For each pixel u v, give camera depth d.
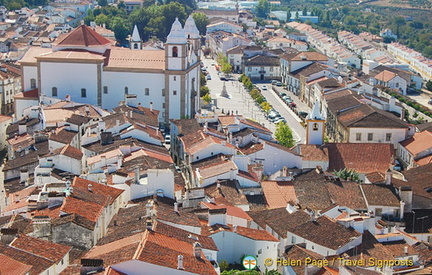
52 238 129.12
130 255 109.06
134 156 196.25
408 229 176.62
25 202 156.62
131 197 162.38
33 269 110.00
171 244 119.00
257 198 180.38
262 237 144.00
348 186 187.50
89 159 193.38
